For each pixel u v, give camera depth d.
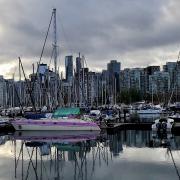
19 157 45.47
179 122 75.12
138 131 74.69
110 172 35.91
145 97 196.00
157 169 36.78
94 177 34.06
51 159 44.12
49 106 90.75
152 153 46.78
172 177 33.31
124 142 58.38
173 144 55.25
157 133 70.38
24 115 82.12
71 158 44.53
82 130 71.81
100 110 102.44
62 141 60.47
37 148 53.12
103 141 60.06
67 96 112.69
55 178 34.00
